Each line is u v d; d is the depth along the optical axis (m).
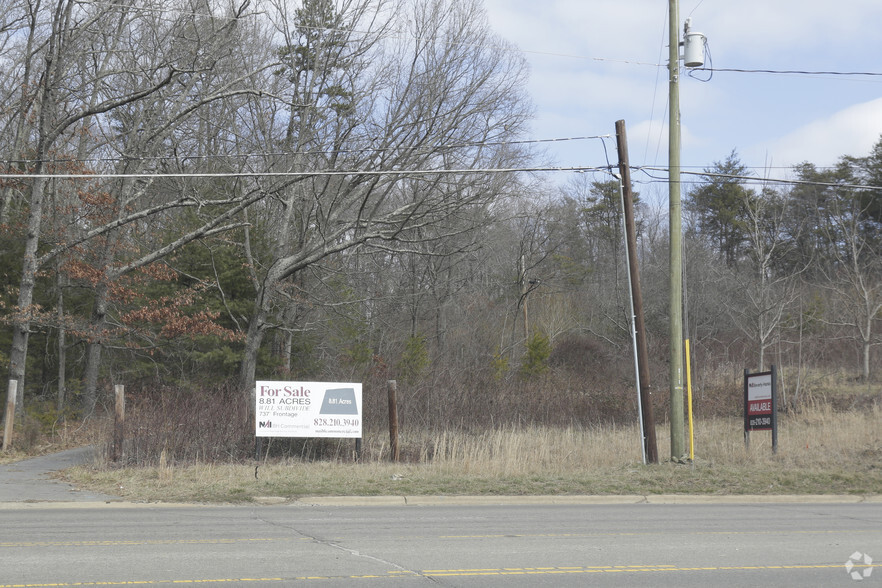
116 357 34.62
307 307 32.38
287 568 8.47
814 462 18.91
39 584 7.65
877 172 50.28
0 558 8.86
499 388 32.97
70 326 27.25
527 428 26.95
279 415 18.62
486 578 8.12
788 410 33.06
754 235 39.69
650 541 10.37
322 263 33.84
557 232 60.19
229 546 9.73
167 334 29.33
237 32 28.94
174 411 19.81
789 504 14.85
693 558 9.25
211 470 16.55
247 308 31.92
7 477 16.59
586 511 13.52
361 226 29.77
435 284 44.00
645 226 66.44
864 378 37.97
